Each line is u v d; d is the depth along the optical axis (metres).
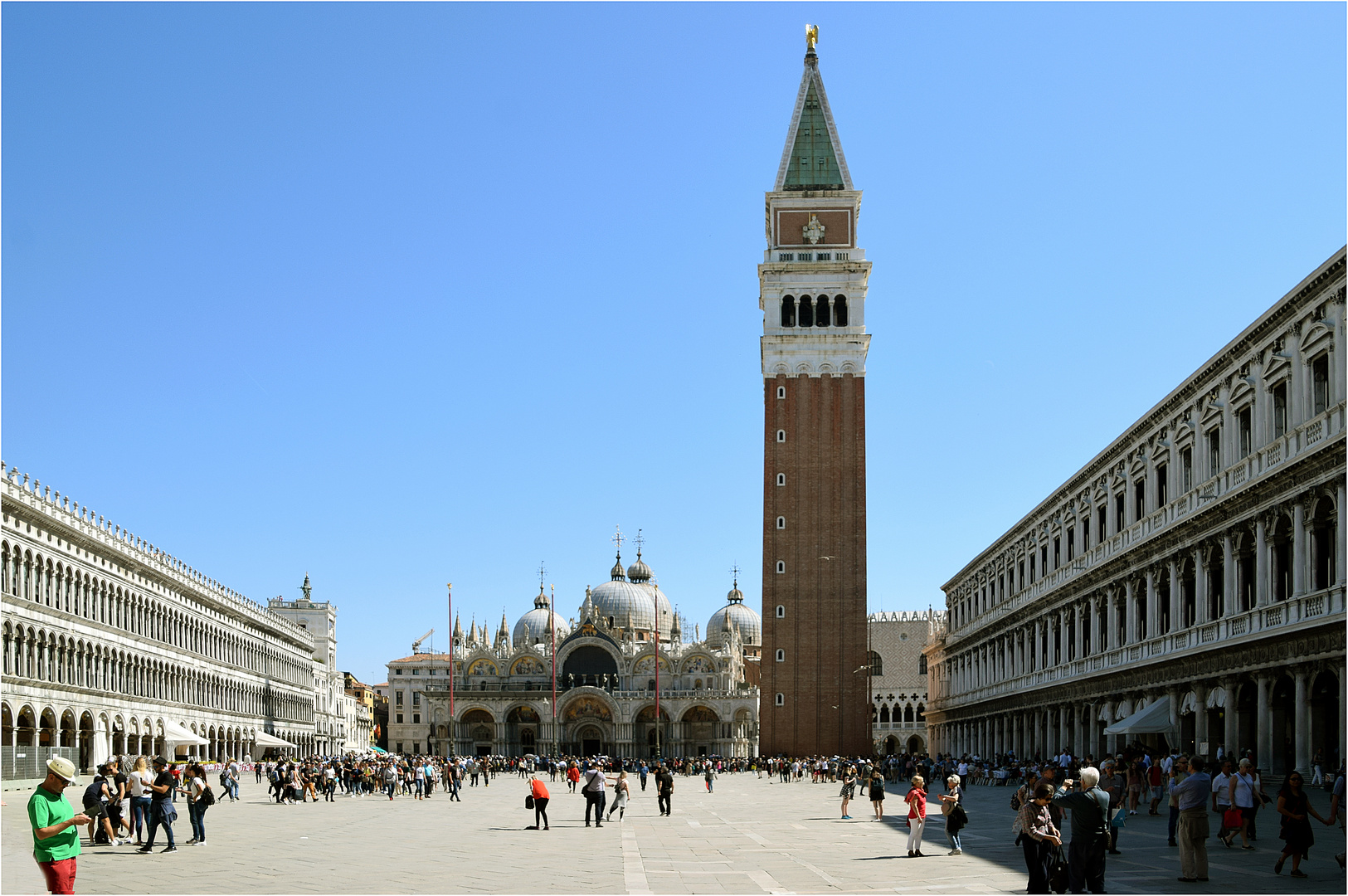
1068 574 112.69
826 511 176.38
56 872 23.75
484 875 39.94
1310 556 68.25
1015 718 132.00
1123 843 46.56
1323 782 65.06
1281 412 73.19
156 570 127.25
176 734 115.75
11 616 92.06
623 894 34.88
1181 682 84.50
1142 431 94.56
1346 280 64.38
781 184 186.25
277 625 182.88
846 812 70.56
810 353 180.38
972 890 34.94
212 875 40.06
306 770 110.00
